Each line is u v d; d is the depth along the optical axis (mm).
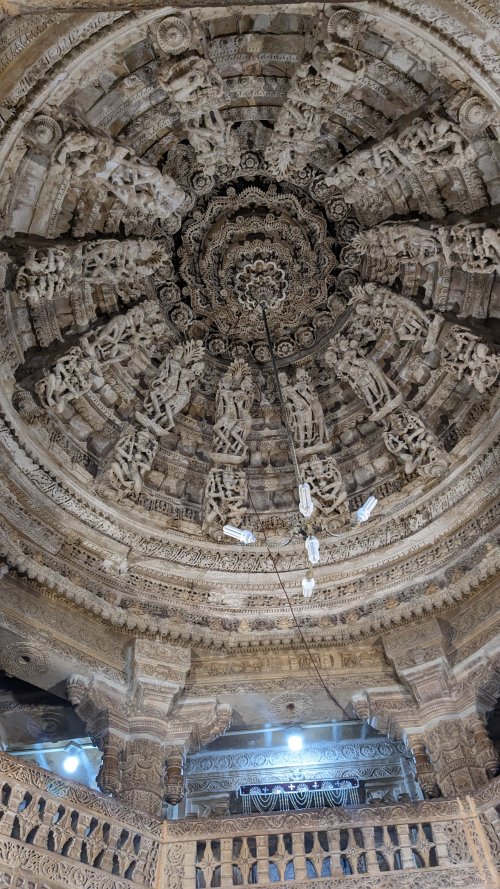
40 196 12391
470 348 13344
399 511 13898
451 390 14125
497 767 11102
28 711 13086
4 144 11289
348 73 12133
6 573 11797
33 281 12320
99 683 12062
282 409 14734
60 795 9828
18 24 10555
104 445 14203
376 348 15008
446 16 10688
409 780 13836
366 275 15086
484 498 13125
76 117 12086
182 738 12141
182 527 14133
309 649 13242
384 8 10938
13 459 12406
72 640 12141
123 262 13938
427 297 14062
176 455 14906
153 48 11961
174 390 14992
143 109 12961
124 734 11875
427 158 12469
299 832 10383
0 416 12289
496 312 13258
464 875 9773
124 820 10219
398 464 14445
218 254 15734
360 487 14742
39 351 13430
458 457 13672
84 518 13094
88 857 9695
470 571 12758
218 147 13484
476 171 12445
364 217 14648
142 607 13016
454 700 12070
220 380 15789
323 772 13984
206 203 15289
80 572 12703
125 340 14547
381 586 13367
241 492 14664
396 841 10578
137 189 13500
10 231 12359
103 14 10875
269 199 15328
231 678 12922
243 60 12664
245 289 15828
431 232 13078
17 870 9047
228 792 13773
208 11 11531
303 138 13414
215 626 13227
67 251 12750
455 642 12633
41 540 12414
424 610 12906
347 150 13906
